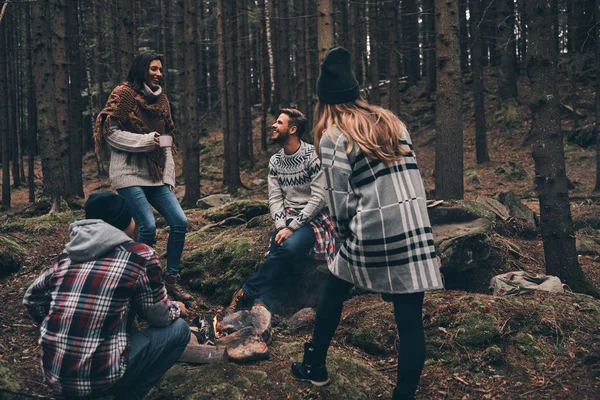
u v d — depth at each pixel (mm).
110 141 3463
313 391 2605
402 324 2348
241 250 4266
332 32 6637
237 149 14969
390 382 2844
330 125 2406
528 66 4121
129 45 8469
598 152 10734
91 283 2189
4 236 4793
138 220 3486
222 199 9719
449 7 5988
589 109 15570
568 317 3277
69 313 2158
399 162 2365
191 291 4164
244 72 17500
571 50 18844
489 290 4184
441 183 6125
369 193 2311
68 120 8742
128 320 2328
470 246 4406
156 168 3545
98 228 2279
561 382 2711
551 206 4102
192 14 11297
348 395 2623
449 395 2732
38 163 21656
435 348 3121
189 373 2727
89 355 2121
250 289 3596
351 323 3549
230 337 3047
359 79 21188
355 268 2365
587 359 2893
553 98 4059
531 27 4059
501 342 3094
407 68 22719
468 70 21141
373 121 2379
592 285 4059
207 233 5387
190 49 11312
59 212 6168
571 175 12516
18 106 18188
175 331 2436
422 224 2330
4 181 12844
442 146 6094
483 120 14336
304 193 3725
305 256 3811
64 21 8875
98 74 17469
